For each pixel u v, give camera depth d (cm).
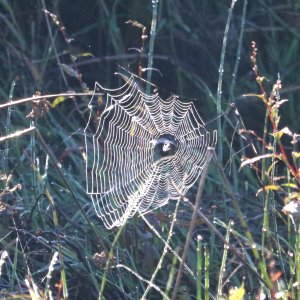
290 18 1808
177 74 1661
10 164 1297
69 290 1106
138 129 1307
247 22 1772
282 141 1562
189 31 1762
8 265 1126
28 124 1439
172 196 1223
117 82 1700
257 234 1270
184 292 1084
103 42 1747
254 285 1062
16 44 1658
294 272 1005
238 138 1533
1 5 1722
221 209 1330
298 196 949
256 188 1420
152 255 1129
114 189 1202
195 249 1146
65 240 1097
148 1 1741
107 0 1792
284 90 1631
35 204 1132
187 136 1348
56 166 1044
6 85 1551
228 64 1714
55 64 1694
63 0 1736
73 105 1589
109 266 1033
